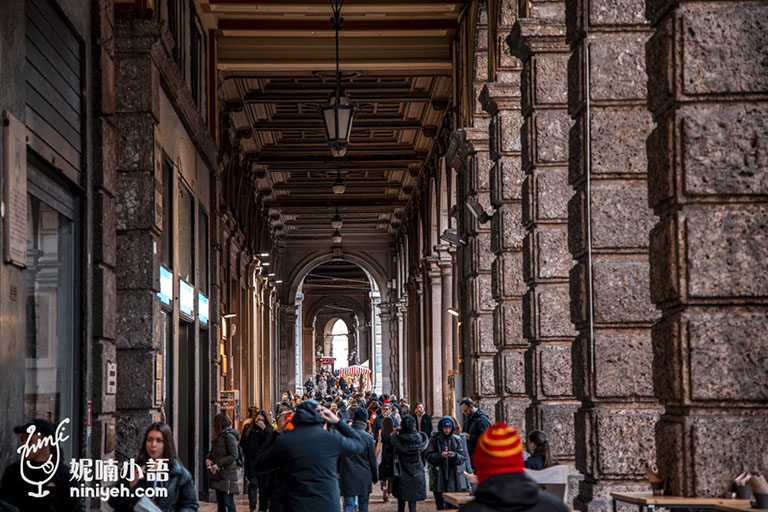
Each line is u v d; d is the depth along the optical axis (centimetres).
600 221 819
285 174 3578
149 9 1141
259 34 1950
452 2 1795
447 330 2727
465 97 1747
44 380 785
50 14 798
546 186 1060
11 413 666
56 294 823
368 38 2042
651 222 820
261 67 2034
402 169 3356
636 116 826
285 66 2041
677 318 622
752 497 586
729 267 616
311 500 753
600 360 809
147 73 1148
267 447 827
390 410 2000
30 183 744
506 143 1292
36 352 760
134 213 1140
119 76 1145
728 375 612
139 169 1141
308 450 757
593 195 822
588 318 817
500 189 1291
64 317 850
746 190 616
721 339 613
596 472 807
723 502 563
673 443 621
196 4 1748
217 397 1878
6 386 656
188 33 1623
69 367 864
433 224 2984
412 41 2039
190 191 1606
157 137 1177
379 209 4153
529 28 1060
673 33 625
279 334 4991
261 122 2759
